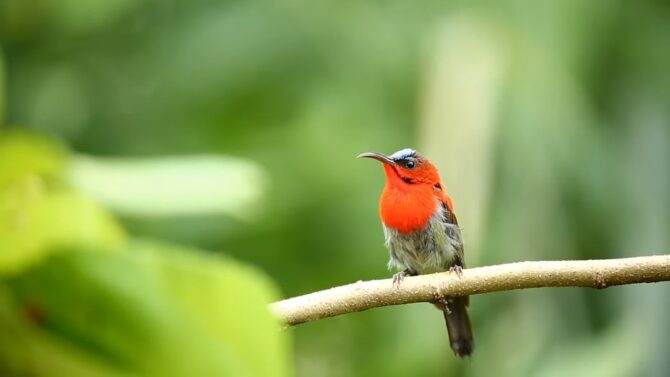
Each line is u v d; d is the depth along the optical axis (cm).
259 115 1405
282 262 1326
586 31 1281
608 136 1302
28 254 141
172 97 1441
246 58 1405
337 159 1326
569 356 1185
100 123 1480
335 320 1390
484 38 1188
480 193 1052
